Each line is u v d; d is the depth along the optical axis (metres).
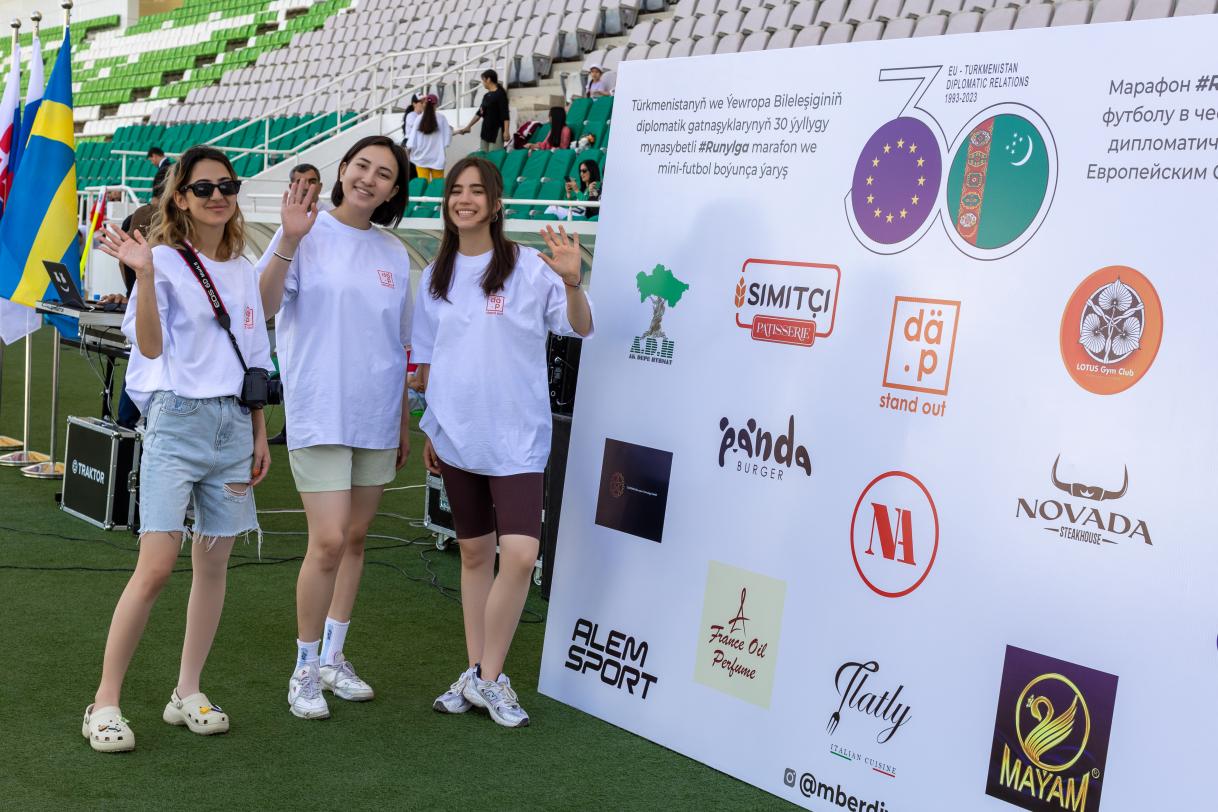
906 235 2.71
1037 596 2.45
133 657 3.48
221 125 17.17
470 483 3.17
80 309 5.15
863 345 2.77
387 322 3.10
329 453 3.04
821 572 2.81
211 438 2.84
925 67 2.69
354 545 3.27
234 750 2.88
